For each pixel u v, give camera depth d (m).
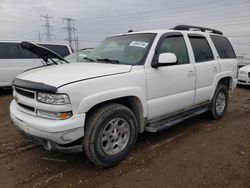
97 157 3.12
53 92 2.74
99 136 3.10
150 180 3.03
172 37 4.24
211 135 4.54
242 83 10.74
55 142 2.87
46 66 3.84
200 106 4.98
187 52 4.47
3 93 9.66
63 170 3.32
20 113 3.18
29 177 3.16
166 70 3.89
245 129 4.88
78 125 2.85
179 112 4.42
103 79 3.08
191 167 3.33
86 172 3.26
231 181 2.98
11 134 4.73
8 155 3.79
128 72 3.38
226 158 3.58
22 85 3.03
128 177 3.11
